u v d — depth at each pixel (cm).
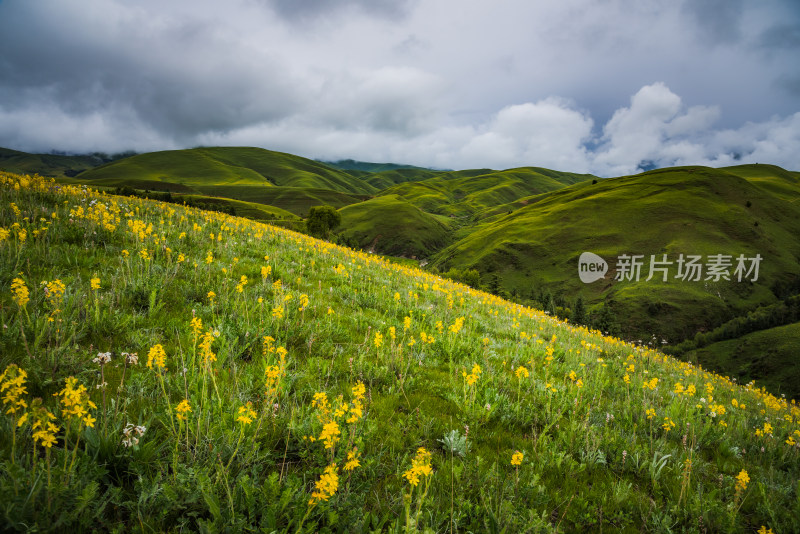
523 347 880
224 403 398
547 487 388
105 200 1334
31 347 409
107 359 327
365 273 1341
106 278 659
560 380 730
